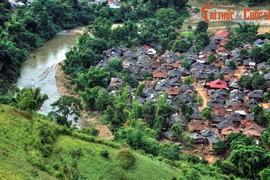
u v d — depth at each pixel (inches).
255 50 5802.2
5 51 5241.1
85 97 4623.5
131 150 3334.2
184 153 3762.3
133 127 3988.7
